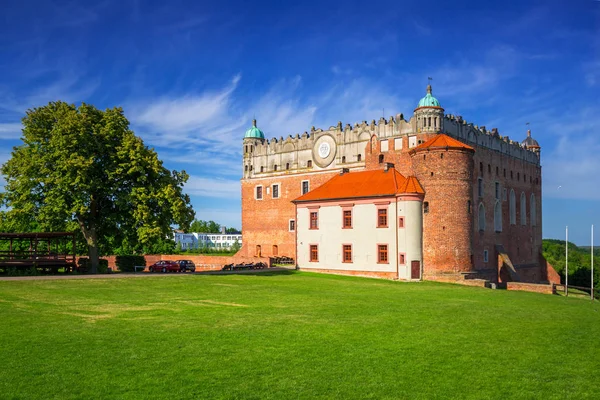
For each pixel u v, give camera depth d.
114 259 75.44
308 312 29.59
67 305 30.19
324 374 17.52
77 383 16.14
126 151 51.38
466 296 41.00
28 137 50.72
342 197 63.38
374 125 73.62
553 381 17.48
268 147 87.12
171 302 32.44
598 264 116.12
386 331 24.44
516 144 86.12
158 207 53.62
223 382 16.48
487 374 18.02
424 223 58.91
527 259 87.00
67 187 48.22
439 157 58.75
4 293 34.53
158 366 17.92
